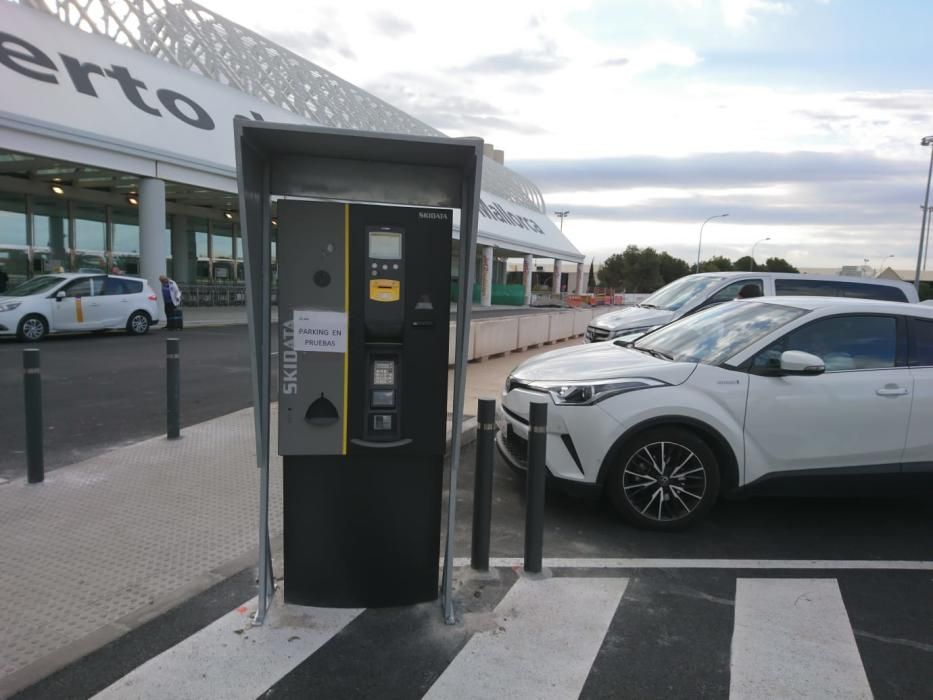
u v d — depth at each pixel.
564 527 4.59
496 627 3.25
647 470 4.48
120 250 24.38
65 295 14.41
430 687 2.78
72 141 15.43
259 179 3.16
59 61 16.42
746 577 3.89
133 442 6.25
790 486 4.54
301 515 3.25
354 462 3.22
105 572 3.62
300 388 3.09
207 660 2.90
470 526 4.62
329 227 3.01
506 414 5.07
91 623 3.14
